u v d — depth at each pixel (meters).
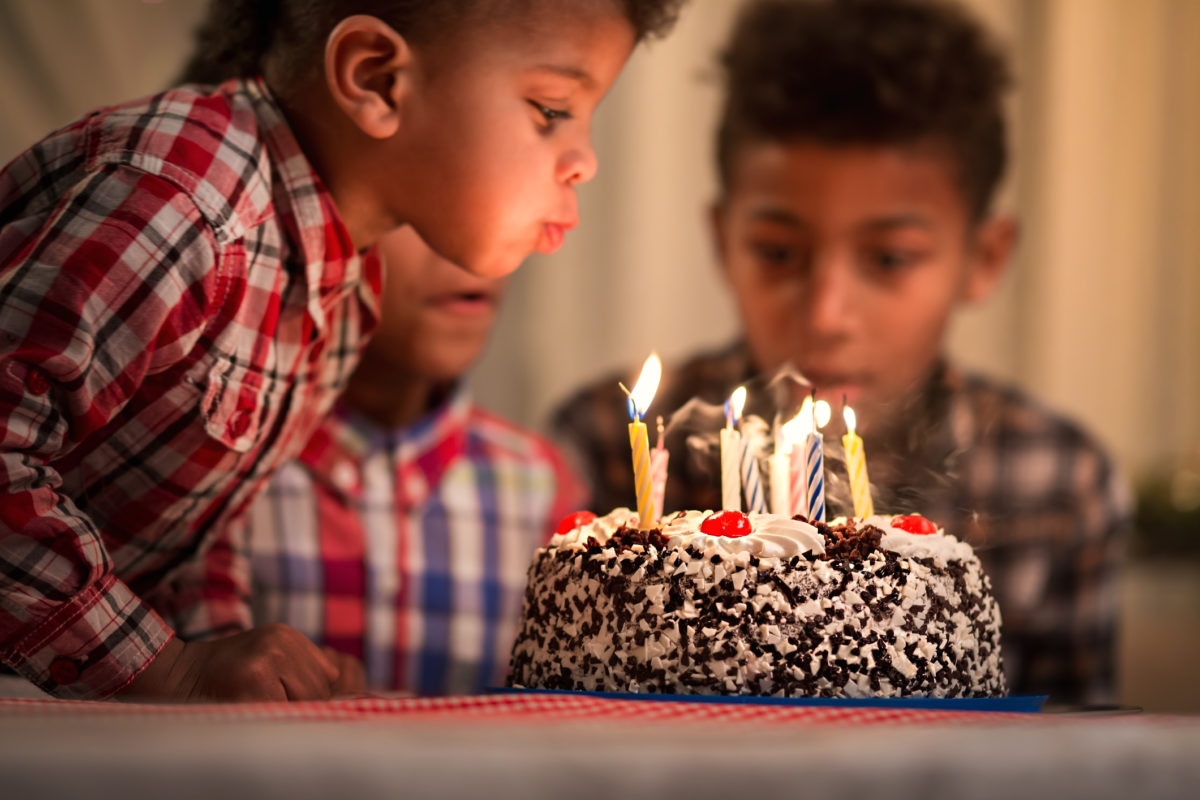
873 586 0.74
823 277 1.33
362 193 0.85
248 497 0.92
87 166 0.76
